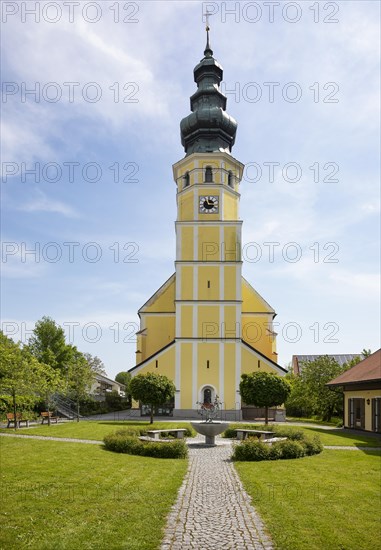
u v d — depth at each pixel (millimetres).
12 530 8078
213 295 39562
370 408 27438
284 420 38000
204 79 43375
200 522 8789
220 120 41344
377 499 10602
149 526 8414
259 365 38688
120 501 10023
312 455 17375
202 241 40219
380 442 21938
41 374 29672
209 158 41000
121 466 14266
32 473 12773
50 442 19609
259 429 24047
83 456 15969
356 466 14945
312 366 39719
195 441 22156
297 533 8180
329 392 38250
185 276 39906
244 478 12812
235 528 8461
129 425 29078
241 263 39938
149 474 13180
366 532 8305
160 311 44219
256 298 44281
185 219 40938
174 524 8648
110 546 7395
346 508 9797
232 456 16656
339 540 7891
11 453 16344
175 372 38625
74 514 9000
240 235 40250
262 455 16219
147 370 38906
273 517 9086
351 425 30000
